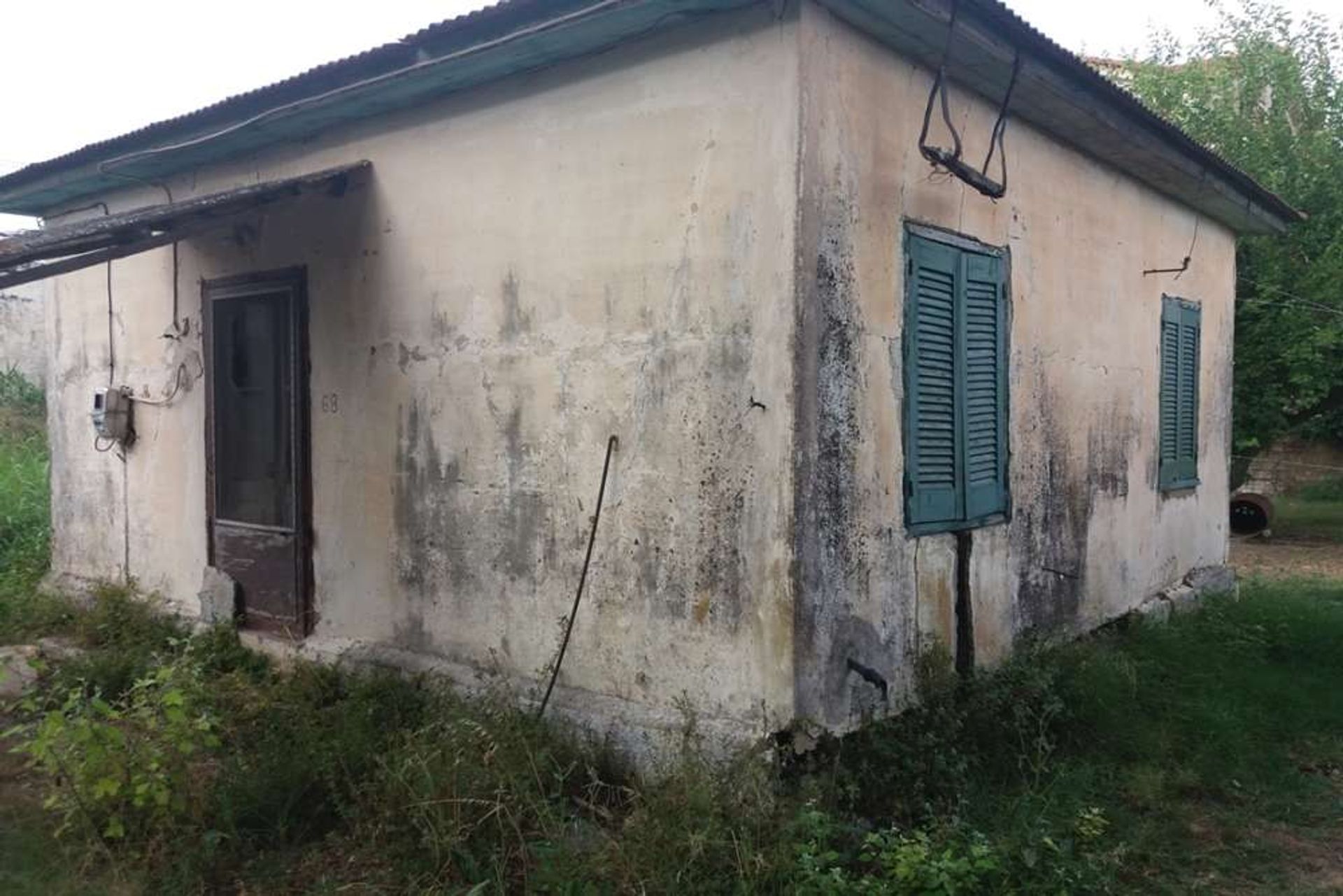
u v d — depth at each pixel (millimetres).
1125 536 7035
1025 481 5746
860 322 4352
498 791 3783
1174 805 4562
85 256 5059
